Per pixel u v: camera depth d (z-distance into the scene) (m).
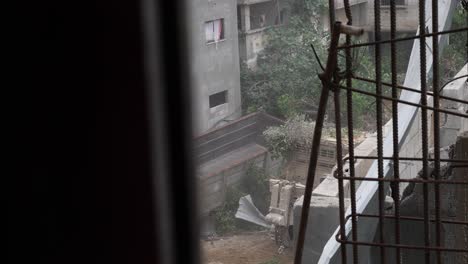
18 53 1.40
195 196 2.17
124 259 1.54
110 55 1.46
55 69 1.42
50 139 1.45
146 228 1.58
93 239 1.52
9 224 1.46
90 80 1.45
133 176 1.53
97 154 1.49
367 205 5.37
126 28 1.47
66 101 1.44
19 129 1.43
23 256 1.47
